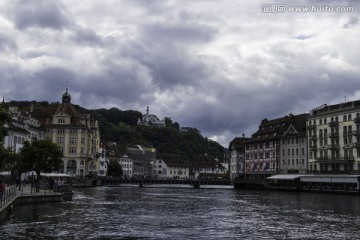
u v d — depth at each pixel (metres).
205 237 33.41
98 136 178.38
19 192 61.41
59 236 32.09
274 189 128.12
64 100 159.25
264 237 33.81
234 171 180.25
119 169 199.00
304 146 131.00
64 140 151.62
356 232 36.59
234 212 53.59
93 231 35.12
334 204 67.75
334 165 120.12
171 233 35.03
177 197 87.06
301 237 33.97
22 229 34.59
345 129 116.50
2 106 42.06
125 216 46.75
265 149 148.75
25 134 113.75
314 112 129.00
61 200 62.41
